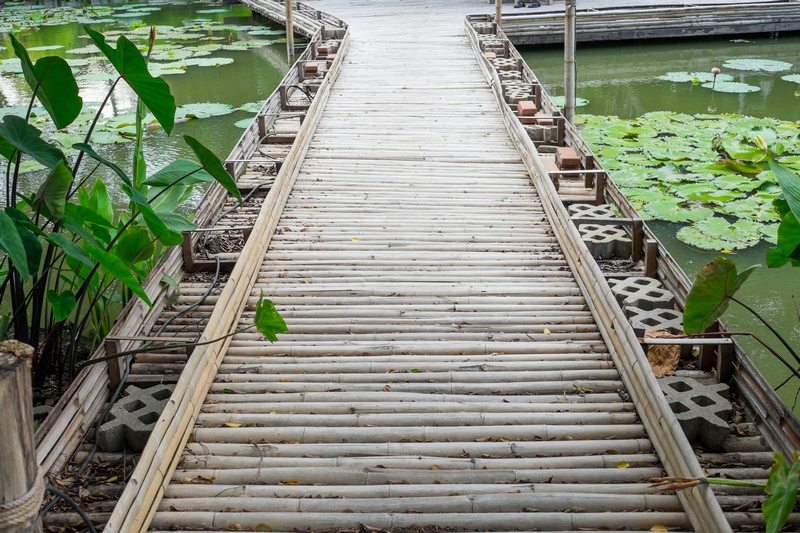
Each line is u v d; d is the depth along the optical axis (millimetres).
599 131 7715
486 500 2416
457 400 2949
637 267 4176
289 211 4742
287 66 12016
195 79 11195
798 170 6406
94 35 2953
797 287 4816
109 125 8734
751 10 12594
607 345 3266
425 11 13703
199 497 2463
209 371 3020
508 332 3434
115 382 3074
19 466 1619
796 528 2309
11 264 3064
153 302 3582
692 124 7875
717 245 5246
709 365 3160
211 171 3039
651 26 12547
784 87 9805
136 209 3555
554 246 4273
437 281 3875
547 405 2908
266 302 2699
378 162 5598
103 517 2457
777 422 2682
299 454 2664
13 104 10078
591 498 2420
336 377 3092
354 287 3803
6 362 1604
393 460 2613
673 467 2477
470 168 5492
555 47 12727
